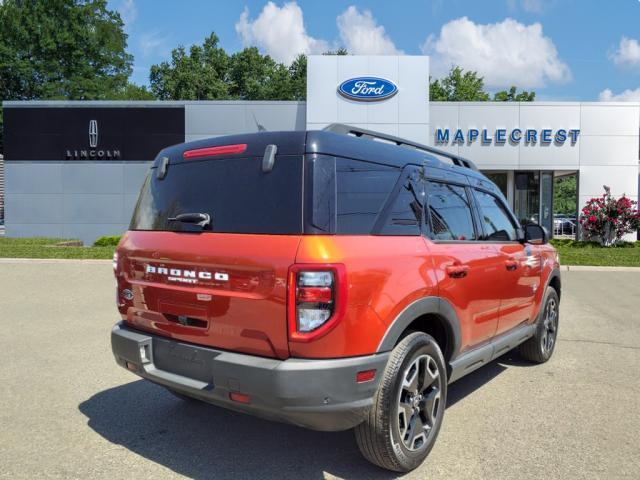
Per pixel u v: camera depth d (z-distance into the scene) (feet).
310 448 11.29
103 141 68.03
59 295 29.50
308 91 62.64
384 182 10.41
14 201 68.28
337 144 9.63
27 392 14.52
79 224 68.54
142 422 12.62
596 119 65.51
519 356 18.03
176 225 10.61
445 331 11.51
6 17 145.79
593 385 15.52
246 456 10.88
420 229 11.02
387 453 9.50
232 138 10.32
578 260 45.78
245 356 9.09
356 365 8.82
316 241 8.71
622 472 10.15
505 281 13.97
